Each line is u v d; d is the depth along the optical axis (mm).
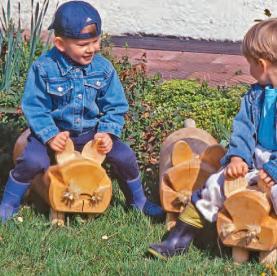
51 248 3250
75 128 3482
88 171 3379
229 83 4957
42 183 3455
